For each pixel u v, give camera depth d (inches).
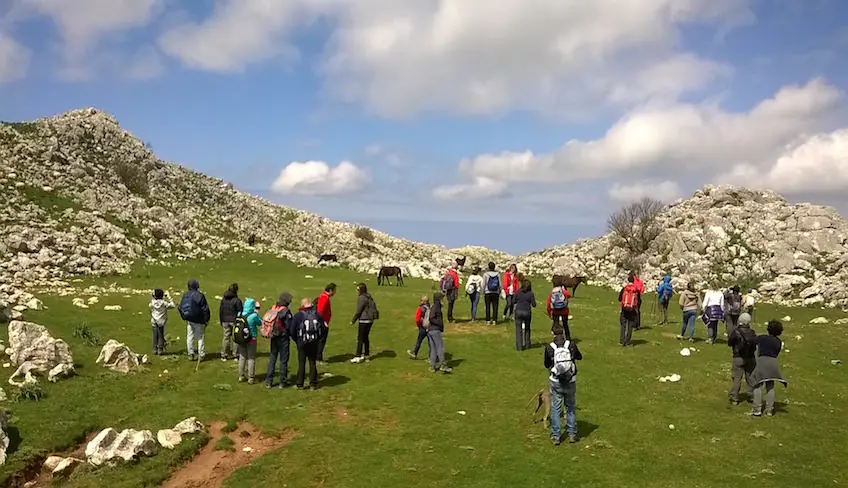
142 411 711.1
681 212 3149.6
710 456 596.1
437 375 870.4
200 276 1939.0
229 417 703.1
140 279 1770.4
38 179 2309.3
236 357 939.3
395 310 1386.6
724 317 1120.8
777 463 578.9
